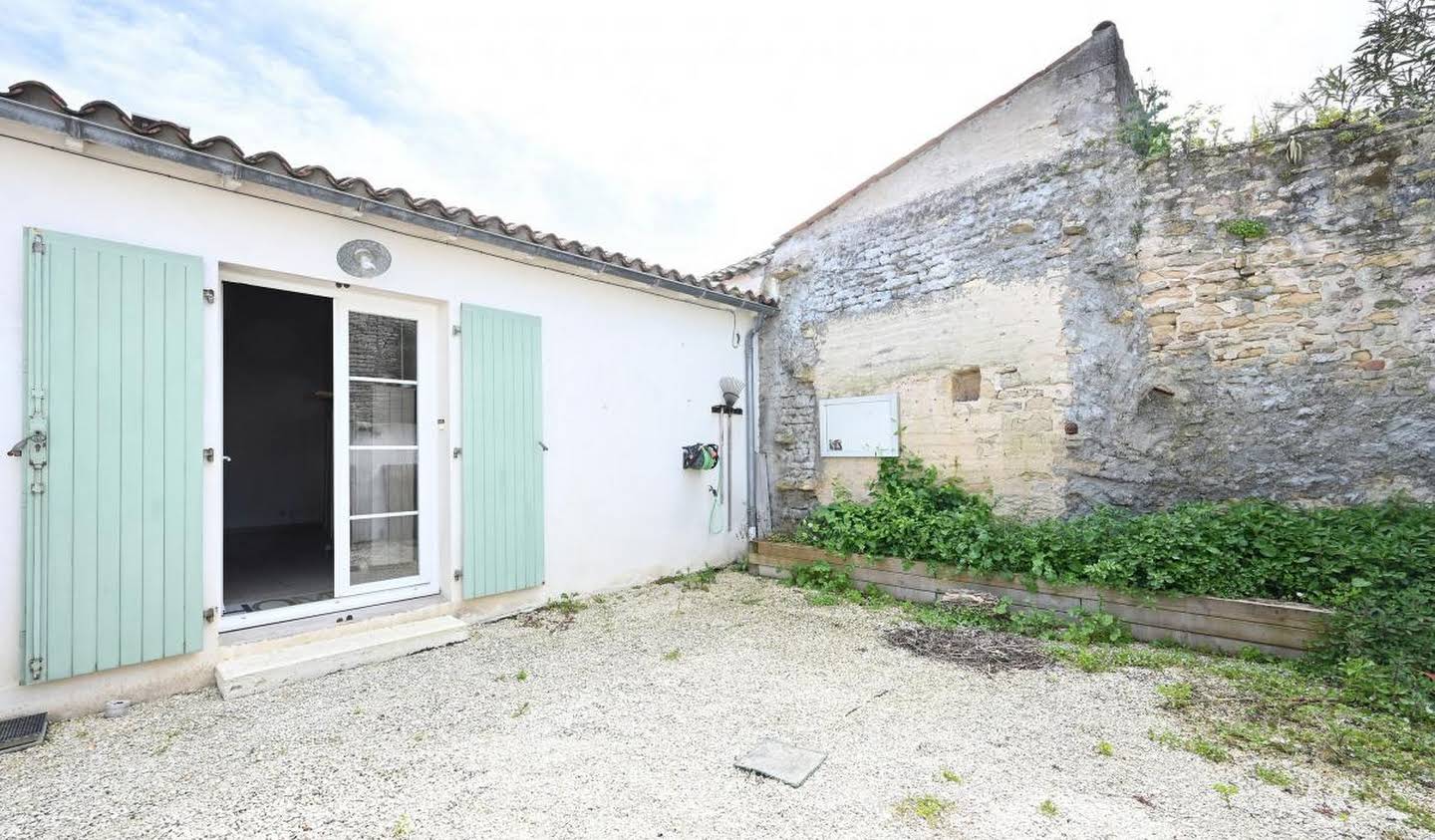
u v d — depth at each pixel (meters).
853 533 5.13
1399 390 3.53
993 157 5.03
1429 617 2.82
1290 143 3.81
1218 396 4.04
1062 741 2.45
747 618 4.34
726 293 5.90
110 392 2.73
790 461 6.36
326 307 7.61
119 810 1.98
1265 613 3.29
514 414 4.34
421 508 4.05
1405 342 3.52
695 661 3.46
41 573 2.54
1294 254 3.81
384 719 2.67
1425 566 3.00
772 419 6.54
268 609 3.50
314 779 2.17
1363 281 3.62
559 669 3.33
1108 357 4.42
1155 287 4.25
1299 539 3.36
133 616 2.77
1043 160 4.75
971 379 5.18
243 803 2.02
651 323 5.47
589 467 4.91
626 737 2.51
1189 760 2.29
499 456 4.23
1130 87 4.89
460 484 4.05
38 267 2.56
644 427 5.38
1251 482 3.92
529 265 4.52
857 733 2.54
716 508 6.08
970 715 2.71
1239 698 2.84
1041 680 3.14
